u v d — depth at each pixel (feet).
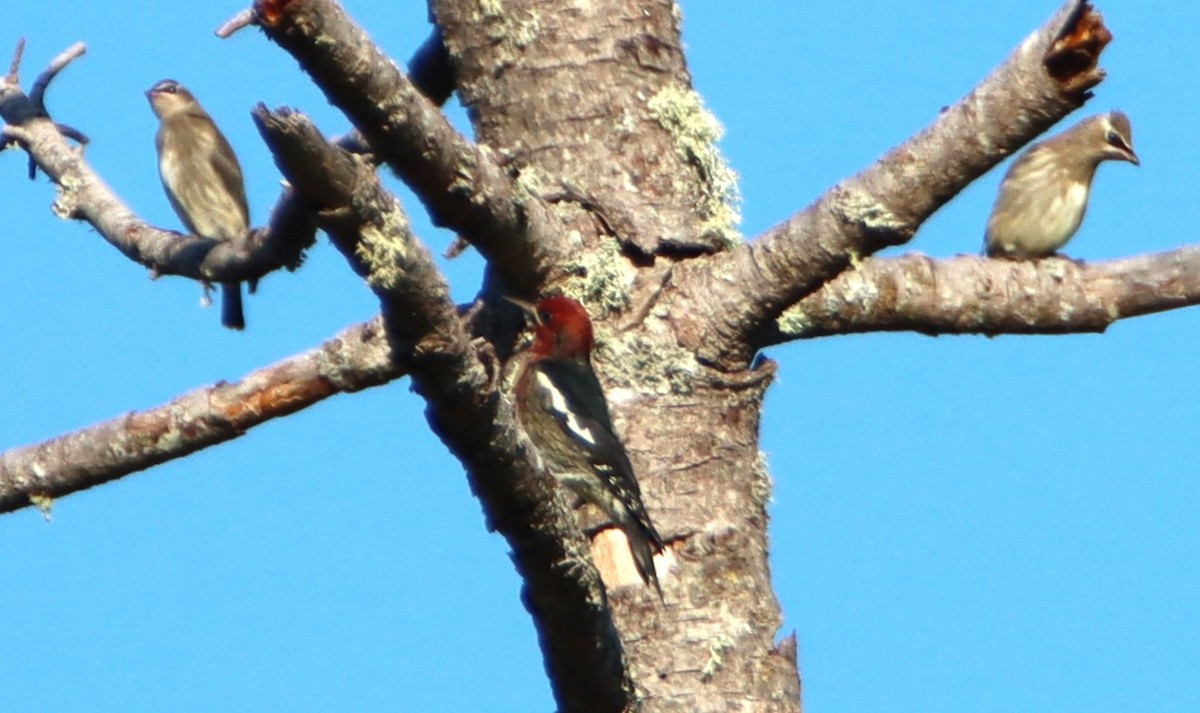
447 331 24.80
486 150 34.63
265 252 36.70
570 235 36.17
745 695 33.91
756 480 35.65
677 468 34.86
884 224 33.04
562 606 28.55
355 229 23.58
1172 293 37.68
